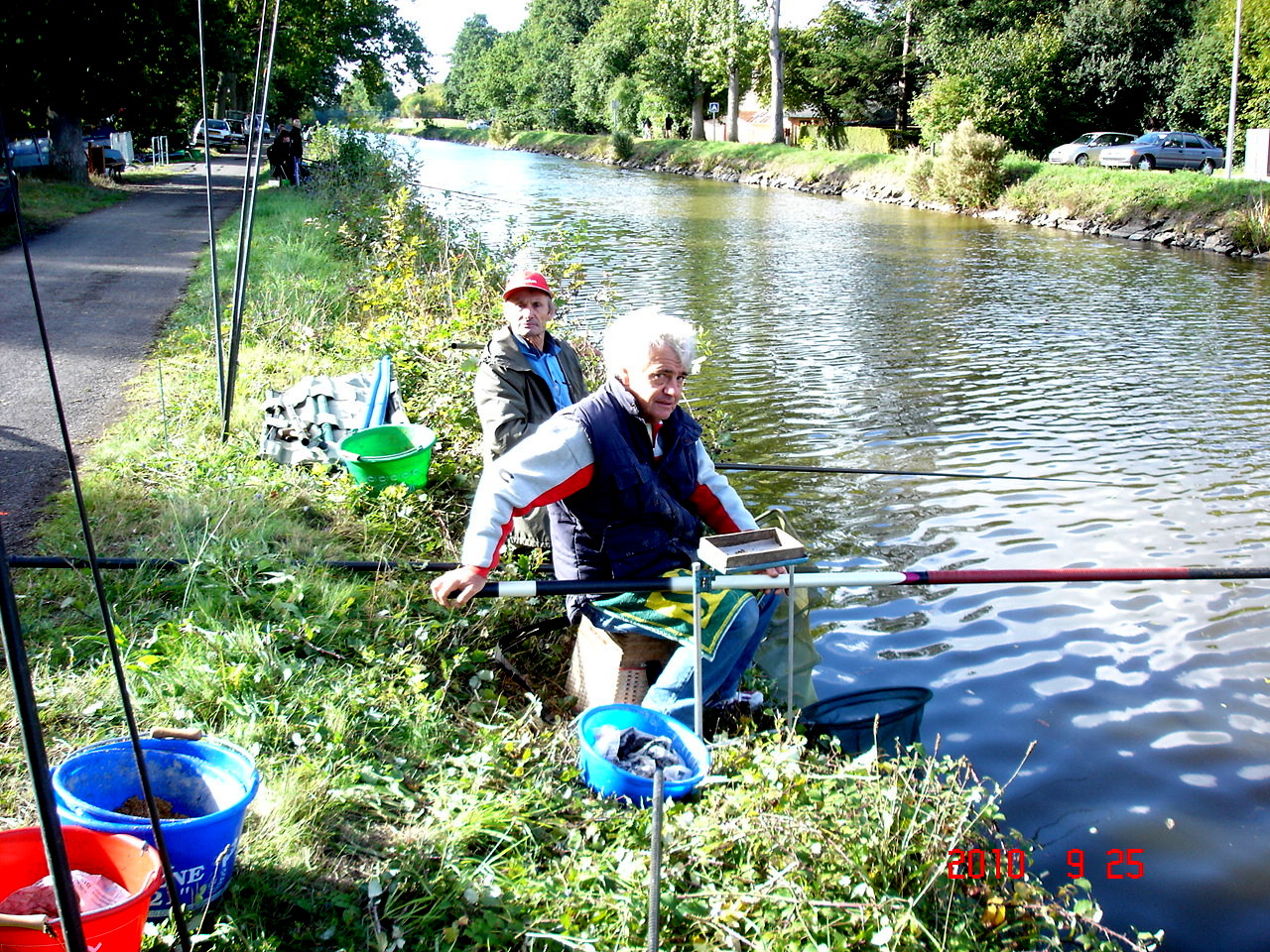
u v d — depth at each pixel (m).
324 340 8.31
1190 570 3.90
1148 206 24.92
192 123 35.81
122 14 20.19
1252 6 32.00
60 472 5.33
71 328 8.81
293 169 22.53
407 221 12.43
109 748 2.79
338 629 4.01
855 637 5.21
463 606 4.46
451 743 3.59
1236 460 8.05
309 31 30.56
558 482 3.63
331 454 5.65
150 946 2.46
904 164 35.03
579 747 3.52
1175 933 3.36
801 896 2.83
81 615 3.82
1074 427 8.91
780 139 46.81
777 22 45.81
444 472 5.80
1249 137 28.05
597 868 2.96
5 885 2.36
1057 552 6.27
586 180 38.72
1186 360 11.67
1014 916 3.17
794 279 16.95
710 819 3.15
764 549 3.54
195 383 6.95
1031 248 22.25
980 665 4.98
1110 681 4.88
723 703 3.98
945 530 6.57
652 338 3.62
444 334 7.16
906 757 3.63
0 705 3.24
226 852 2.58
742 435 8.43
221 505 4.86
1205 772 4.23
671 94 55.59
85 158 22.55
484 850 3.07
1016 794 4.04
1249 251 22.06
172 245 14.02
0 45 18.75
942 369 10.98
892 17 49.28
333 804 3.07
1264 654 5.15
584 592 3.57
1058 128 39.03
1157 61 38.56
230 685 3.49
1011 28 41.16
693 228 23.81
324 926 2.67
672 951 2.75
